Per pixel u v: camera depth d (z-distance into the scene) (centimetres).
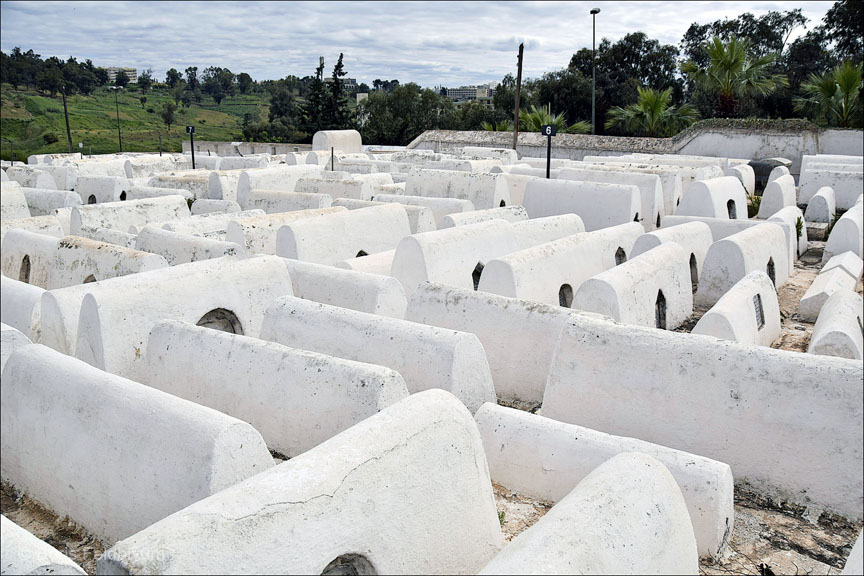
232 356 473
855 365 386
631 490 273
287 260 713
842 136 1869
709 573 344
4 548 307
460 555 317
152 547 241
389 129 3559
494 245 848
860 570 258
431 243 769
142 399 399
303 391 436
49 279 835
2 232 975
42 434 440
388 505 286
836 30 3462
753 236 849
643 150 2072
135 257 716
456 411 329
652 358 436
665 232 860
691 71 2381
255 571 246
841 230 1027
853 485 378
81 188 1481
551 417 471
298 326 533
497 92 3675
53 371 446
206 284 599
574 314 494
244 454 367
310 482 268
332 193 1318
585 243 809
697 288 877
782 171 1501
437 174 1294
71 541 412
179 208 1148
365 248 951
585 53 3484
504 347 543
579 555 237
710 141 1998
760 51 3916
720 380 414
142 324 559
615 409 447
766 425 400
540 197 1196
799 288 929
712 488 350
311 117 3762
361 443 291
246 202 1353
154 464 377
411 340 483
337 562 274
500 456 417
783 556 357
